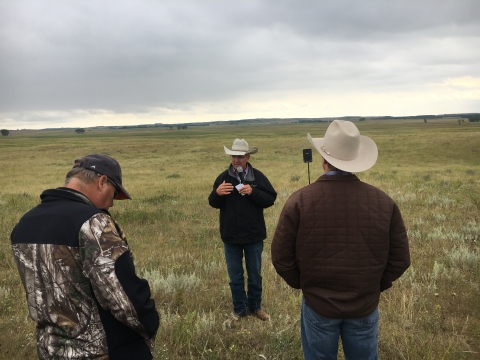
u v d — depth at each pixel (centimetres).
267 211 1004
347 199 216
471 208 950
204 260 591
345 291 217
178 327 349
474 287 450
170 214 965
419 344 333
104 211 194
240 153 365
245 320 386
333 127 231
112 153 5500
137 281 171
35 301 163
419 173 2188
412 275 486
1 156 5047
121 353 174
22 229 172
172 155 5006
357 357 228
